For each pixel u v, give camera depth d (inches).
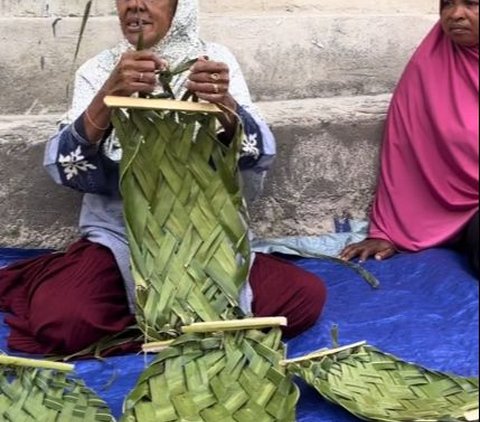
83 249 101.0
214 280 85.3
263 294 97.5
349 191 132.2
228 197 87.2
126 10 97.9
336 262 122.4
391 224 127.3
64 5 125.5
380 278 117.7
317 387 83.0
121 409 85.4
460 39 122.0
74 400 79.7
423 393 84.1
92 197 103.4
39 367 80.4
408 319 105.4
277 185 128.7
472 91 122.8
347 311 108.3
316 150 129.3
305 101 134.3
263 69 133.8
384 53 139.3
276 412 77.5
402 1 141.6
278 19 133.6
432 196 125.6
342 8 139.0
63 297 94.7
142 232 85.6
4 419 76.7
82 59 125.5
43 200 120.6
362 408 80.1
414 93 126.1
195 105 84.1
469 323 104.3
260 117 102.8
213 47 104.2
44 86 124.8
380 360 87.7
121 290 98.3
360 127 130.6
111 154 98.7
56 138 98.3
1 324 104.6
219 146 86.4
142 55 83.4
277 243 126.2
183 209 86.3
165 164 85.7
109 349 96.0
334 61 137.1
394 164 127.6
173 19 100.2
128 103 82.6
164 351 80.4
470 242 116.6
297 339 99.9
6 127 119.1
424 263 119.6
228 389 78.7
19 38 122.9
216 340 81.3
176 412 76.5
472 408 79.4
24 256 119.8
